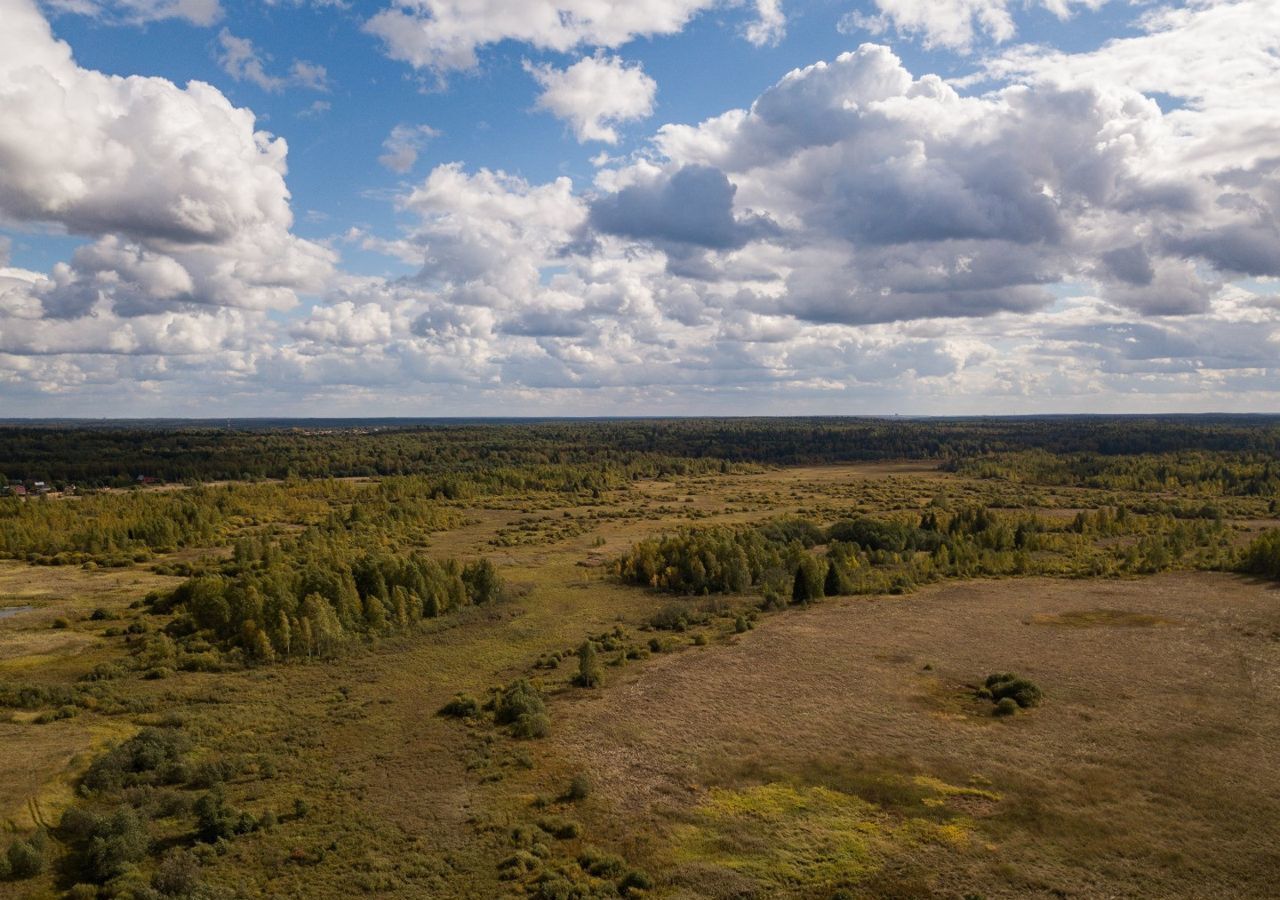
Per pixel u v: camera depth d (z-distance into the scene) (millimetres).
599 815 55250
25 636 99938
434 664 90125
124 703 75688
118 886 46000
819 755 64000
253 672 87125
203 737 68250
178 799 56188
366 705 76812
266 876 47562
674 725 70375
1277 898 45094
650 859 49844
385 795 58219
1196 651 89312
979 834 52094
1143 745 64875
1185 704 73500
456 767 63000
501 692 79812
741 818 54531
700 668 86250
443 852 50375
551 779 60656
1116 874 47594
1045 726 69062
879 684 80312
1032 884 46688
